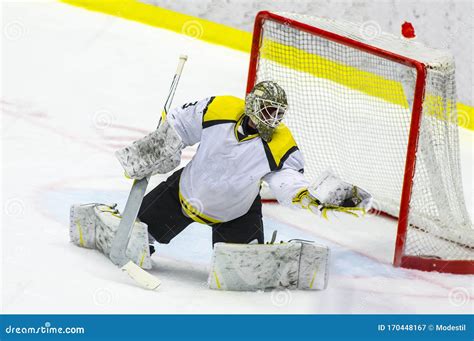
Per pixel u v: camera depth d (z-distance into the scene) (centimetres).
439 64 1334
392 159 1573
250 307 1039
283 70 1561
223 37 2372
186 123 1089
